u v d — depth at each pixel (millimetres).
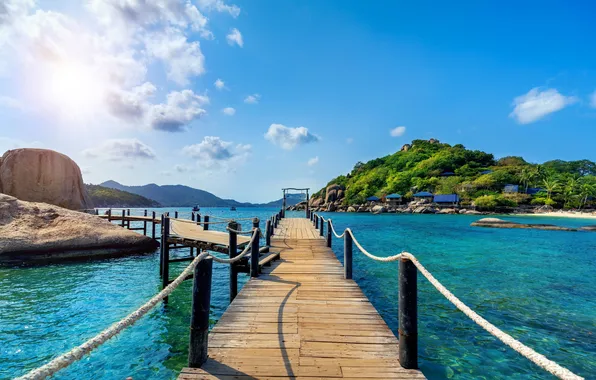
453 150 105062
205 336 3666
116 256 16688
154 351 6062
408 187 91938
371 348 4027
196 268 3695
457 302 2770
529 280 11445
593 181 79500
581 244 21828
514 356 5836
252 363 3637
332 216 64938
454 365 5508
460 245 21109
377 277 11828
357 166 133500
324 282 7297
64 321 7562
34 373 1785
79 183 35500
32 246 14477
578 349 6176
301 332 4512
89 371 5367
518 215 63156
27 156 31453
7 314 8000
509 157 103750
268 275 7965
